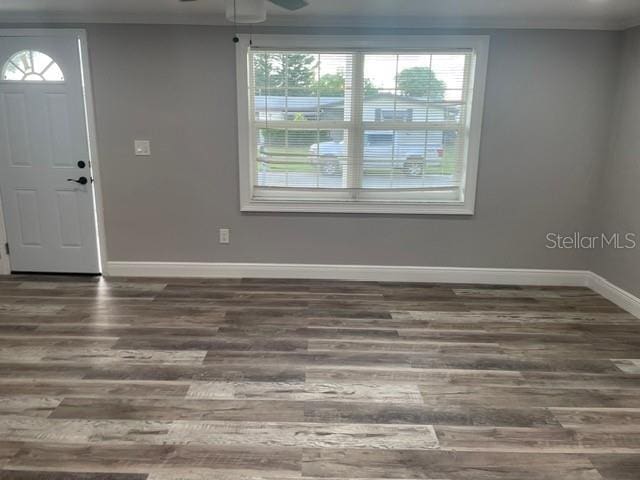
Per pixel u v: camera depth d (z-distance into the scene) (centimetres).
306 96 380
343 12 342
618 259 362
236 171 391
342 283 403
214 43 368
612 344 297
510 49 364
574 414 224
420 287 396
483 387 246
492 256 404
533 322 329
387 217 399
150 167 391
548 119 376
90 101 378
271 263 410
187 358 271
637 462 193
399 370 262
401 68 373
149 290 378
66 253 408
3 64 373
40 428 207
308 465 188
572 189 388
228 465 188
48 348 280
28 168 392
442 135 386
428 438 206
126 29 366
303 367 263
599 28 357
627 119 352
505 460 193
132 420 214
